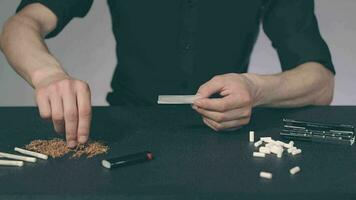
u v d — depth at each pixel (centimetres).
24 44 124
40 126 114
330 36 277
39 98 103
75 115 102
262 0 157
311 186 88
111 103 164
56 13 143
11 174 92
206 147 104
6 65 275
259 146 104
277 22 153
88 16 271
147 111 124
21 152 100
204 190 87
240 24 160
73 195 86
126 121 117
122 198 85
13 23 133
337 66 278
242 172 93
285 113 124
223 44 161
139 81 162
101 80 277
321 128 110
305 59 144
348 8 273
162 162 97
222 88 112
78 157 99
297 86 128
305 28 150
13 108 125
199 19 158
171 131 112
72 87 103
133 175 92
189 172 93
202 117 119
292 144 104
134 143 106
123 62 162
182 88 162
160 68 160
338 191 87
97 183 89
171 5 156
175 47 159
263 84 121
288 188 88
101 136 109
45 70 114
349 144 105
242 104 111
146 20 158
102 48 275
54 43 273
